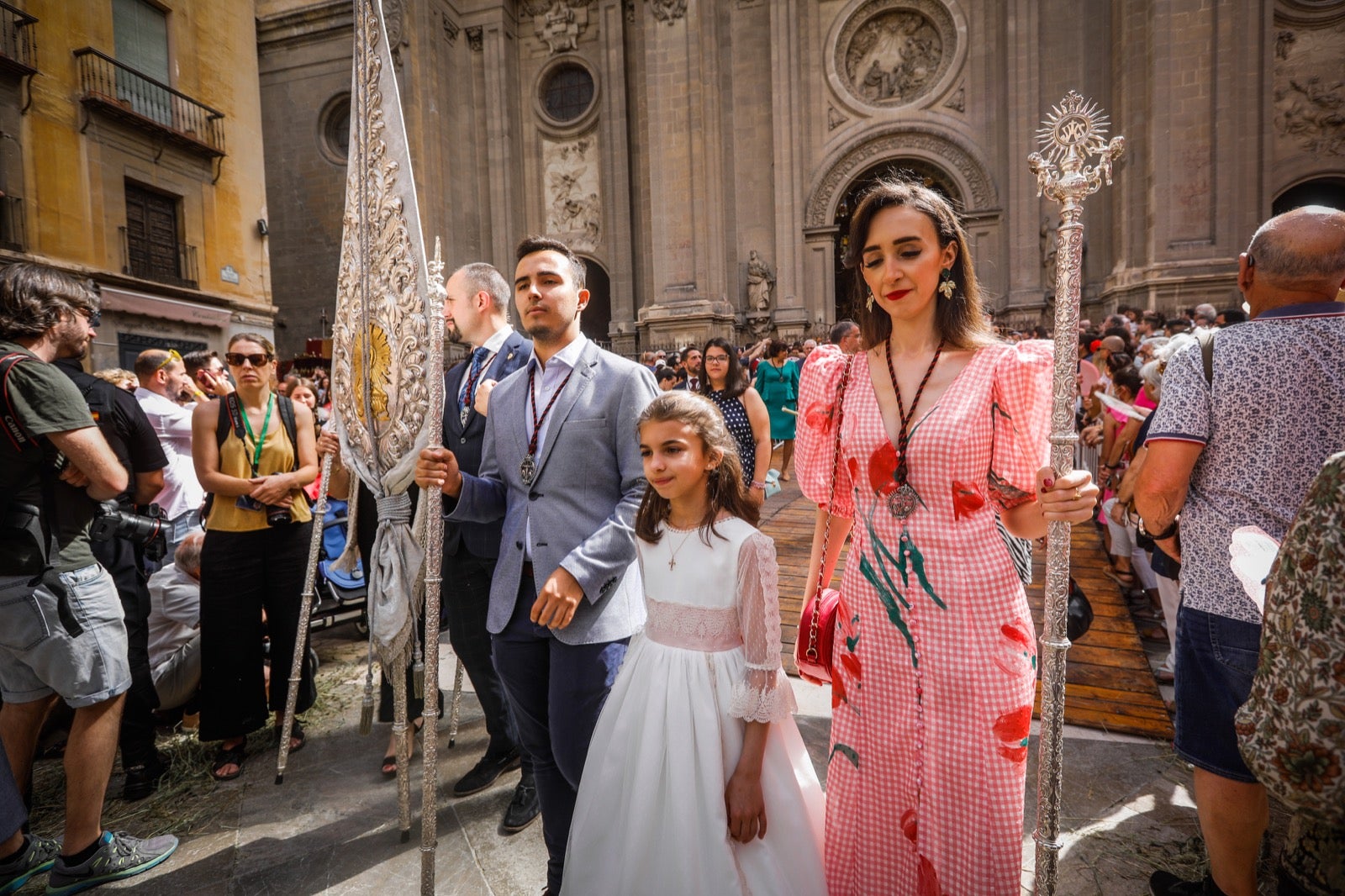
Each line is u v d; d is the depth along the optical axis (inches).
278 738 129.3
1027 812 97.2
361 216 92.9
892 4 714.8
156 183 485.4
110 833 94.7
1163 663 143.8
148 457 111.2
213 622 120.0
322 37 809.5
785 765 67.7
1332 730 34.0
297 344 829.8
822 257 739.4
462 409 110.5
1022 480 61.2
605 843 67.5
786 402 361.7
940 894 61.1
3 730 93.5
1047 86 670.5
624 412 81.3
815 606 74.1
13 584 86.0
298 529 130.3
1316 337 63.0
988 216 693.3
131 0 472.7
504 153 805.9
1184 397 68.3
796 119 733.9
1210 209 581.9
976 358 62.7
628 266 796.6
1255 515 64.9
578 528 80.2
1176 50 586.9
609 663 77.9
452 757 119.7
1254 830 67.0
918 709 62.7
